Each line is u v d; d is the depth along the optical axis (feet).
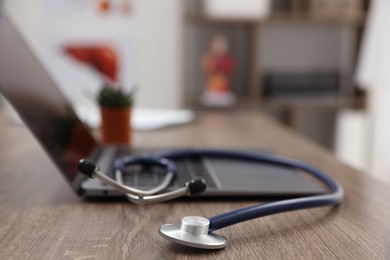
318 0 8.29
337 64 9.37
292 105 8.29
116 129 3.36
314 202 1.78
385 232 1.59
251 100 8.36
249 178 2.23
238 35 9.11
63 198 1.99
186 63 9.09
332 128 9.77
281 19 8.23
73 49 8.95
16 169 2.56
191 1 8.98
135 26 9.01
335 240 1.50
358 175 2.51
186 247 1.42
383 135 8.43
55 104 2.43
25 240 1.48
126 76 9.09
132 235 1.53
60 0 8.82
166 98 9.18
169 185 2.04
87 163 1.68
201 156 2.76
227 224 1.53
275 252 1.39
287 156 3.03
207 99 8.39
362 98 8.78
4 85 1.79
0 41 2.05
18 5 8.71
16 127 4.30
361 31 8.84
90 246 1.43
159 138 3.80
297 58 9.31
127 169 2.35
